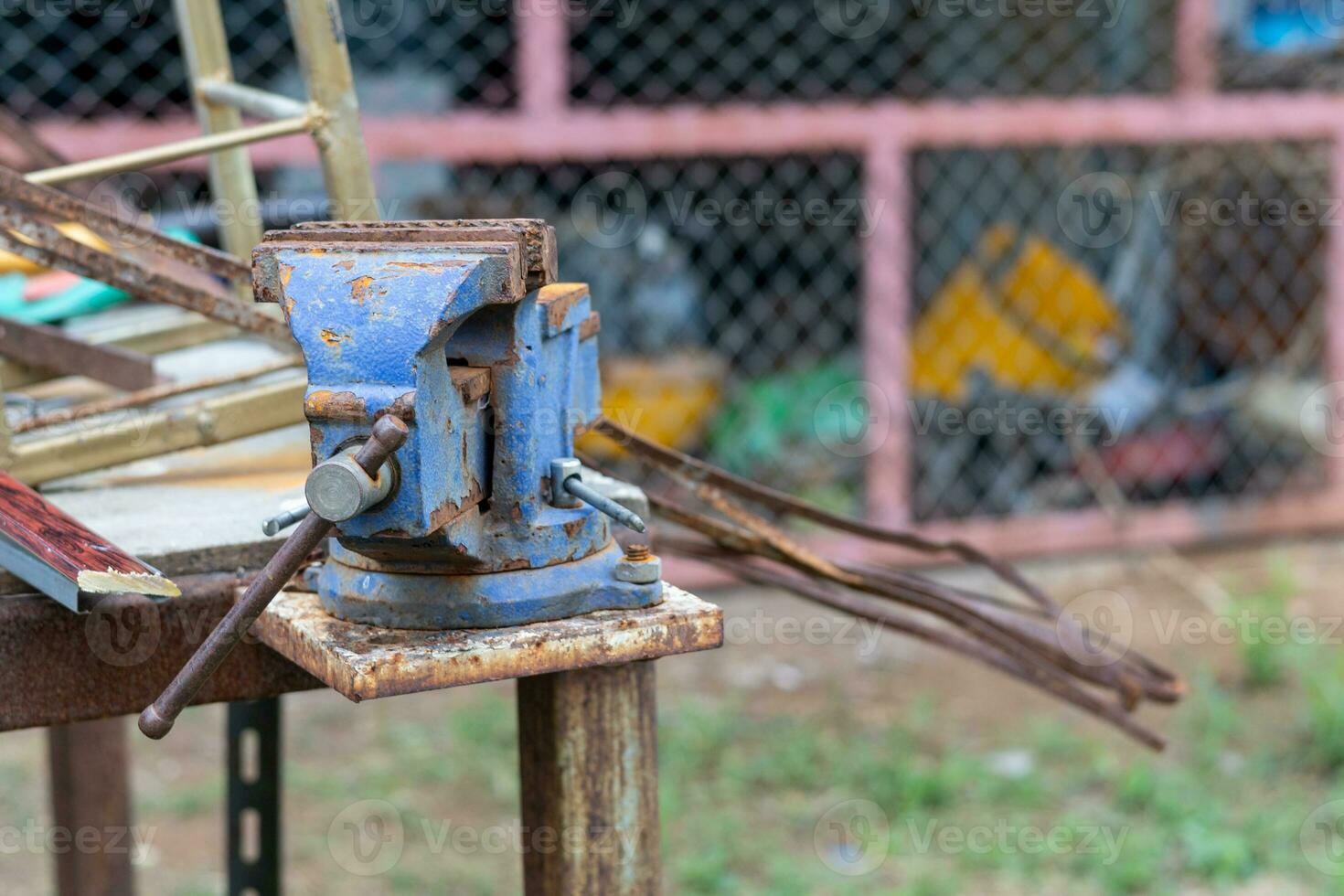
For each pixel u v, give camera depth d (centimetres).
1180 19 632
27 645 156
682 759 494
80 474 196
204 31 254
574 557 148
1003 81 698
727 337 674
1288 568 646
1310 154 685
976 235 682
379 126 563
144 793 482
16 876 445
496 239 132
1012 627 220
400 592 142
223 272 189
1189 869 427
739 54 674
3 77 611
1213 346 689
